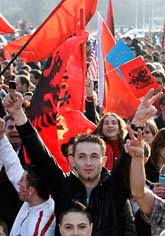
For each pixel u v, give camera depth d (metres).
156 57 35.31
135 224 11.93
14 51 24.11
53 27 15.27
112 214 10.65
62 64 13.22
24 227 11.28
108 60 19.39
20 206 12.70
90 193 10.75
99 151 10.71
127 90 17.56
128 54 19.61
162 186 11.30
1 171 12.62
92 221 10.62
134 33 64.75
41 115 12.89
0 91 17.38
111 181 10.73
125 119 17.59
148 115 10.43
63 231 10.12
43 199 11.31
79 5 15.11
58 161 12.75
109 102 17.75
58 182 10.87
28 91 20.17
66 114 14.28
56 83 13.10
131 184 10.48
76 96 14.45
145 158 12.70
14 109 10.94
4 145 12.16
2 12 87.81
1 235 10.84
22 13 87.31
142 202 10.64
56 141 12.81
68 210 10.15
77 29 15.19
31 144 10.89
